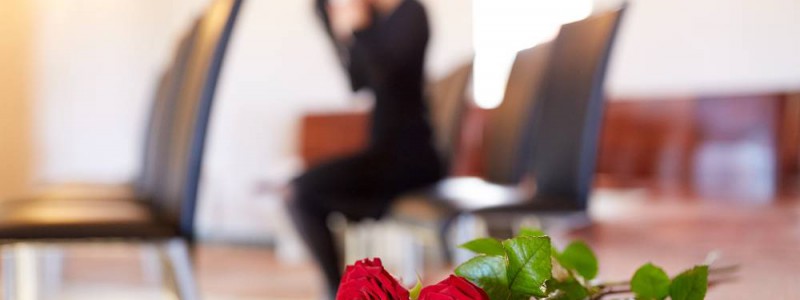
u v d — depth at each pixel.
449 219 1.70
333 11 2.41
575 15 4.15
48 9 3.72
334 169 2.29
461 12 4.40
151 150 2.04
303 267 3.81
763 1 3.67
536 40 4.27
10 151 3.53
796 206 2.58
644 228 1.84
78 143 3.88
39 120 3.67
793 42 3.61
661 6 3.88
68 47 3.84
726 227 1.82
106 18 4.05
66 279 3.30
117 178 3.94
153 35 4.36
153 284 3.20
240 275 3.54
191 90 1.34
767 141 3.53
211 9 1.39
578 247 0.50
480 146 3.80
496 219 1.81
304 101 4.72
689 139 3.66
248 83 4.82
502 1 4.32
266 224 4.67
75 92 3.88
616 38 1.66
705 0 3.79
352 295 0.37
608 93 3.97
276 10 4.78
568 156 1.73
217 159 4.82
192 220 1.33
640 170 3.75
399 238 3.37
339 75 4.64
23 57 3.60
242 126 4.80
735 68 3.74
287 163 4.47
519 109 2.00
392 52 2.26
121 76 4.12
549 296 0.43
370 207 2.29
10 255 1.61
